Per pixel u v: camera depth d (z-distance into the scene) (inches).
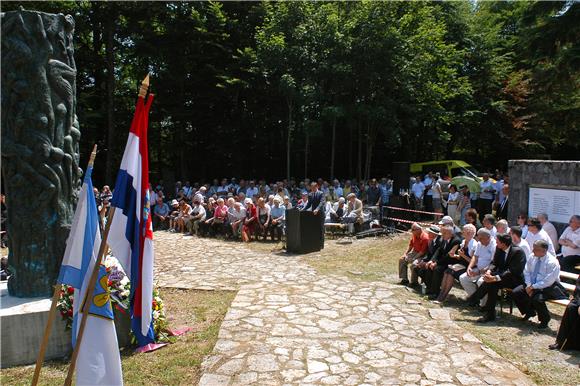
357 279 344.2
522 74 1059.9
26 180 219.6
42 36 220.5
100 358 151.6
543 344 223.8
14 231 222.7
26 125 218.5
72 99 235.1
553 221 377.1
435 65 856.3
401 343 219.0
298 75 805.9
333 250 462.9
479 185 609.9
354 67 785.6
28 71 217.6
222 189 761.6
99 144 986.1
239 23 937.5
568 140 1173.7
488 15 1162.0
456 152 1234.0
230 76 888.3
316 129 815.7
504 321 257.0
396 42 765.3
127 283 221.1
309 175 1071.0
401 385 177.2
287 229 459.5
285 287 318.0
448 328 239.9
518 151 1169.4
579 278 220.7
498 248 265.3
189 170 1063.0
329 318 253.3
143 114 160.7
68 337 211.8
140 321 192.5
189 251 467.5
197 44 889.5
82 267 151.4
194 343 220.7
